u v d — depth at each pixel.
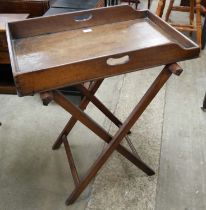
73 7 1.92
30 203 1.33
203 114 1.87
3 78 2.01
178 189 1.37
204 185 1.39
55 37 1.14
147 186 1.38
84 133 1.71
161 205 1.30
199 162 1.52
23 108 1.94
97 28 1.20
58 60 0.96
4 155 1.58
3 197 1.35
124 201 1.32
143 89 2.13
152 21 1.23
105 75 0.91
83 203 1.32
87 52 1.01
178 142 1.64
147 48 0.90
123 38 1.10
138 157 1.41
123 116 1.84
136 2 3.30
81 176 1.45
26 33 1.14
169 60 0.96
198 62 2.49
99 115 1.85
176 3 3.61
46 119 1.84
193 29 2.60
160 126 1.75
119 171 1.46
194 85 2.18
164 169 1.47
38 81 0.83
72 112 1.02
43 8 2.03
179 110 1.90
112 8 1.21
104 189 1.37
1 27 1.62
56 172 1.48
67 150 1.47
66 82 0.87
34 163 1.53
